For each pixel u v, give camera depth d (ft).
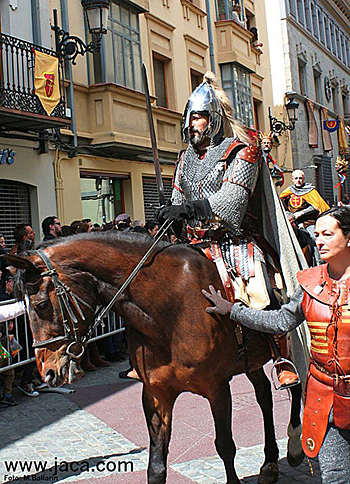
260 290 11.43
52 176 38.22
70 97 39.09
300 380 11.76
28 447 16.42
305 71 90.79
